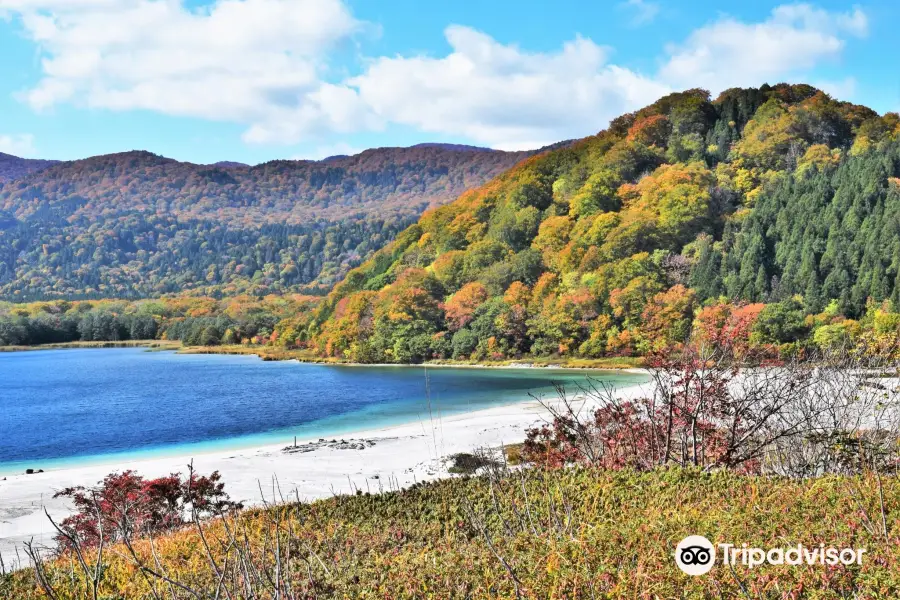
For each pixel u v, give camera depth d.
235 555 7.44
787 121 139.25
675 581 6.73
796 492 10.06
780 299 87.25
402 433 40.56
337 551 10.12
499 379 79.69
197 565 10.18
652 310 93.12
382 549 10.34
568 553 7.99
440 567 8.28
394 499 13.96
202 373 102.50
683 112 153.25
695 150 143.00
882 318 72.31
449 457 29.06
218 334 170.50
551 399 54.97
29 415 59.53
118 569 10.34
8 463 38.91
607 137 160.88
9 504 26.23
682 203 117.75
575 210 132.12
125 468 33.62
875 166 103.12
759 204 115.69
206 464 32.91
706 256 103.50
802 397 14.73
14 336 181.50
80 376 100.31
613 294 99.12
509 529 9.84
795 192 110.25
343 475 27.73
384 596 7.64
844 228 94.44
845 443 12.49
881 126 135.50
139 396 72.88
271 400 66.56
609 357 96.56
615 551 7.82
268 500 23.19
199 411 59.66
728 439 14.03
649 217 116.31
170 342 187.25
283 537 10.94
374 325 118.94
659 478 12.32
